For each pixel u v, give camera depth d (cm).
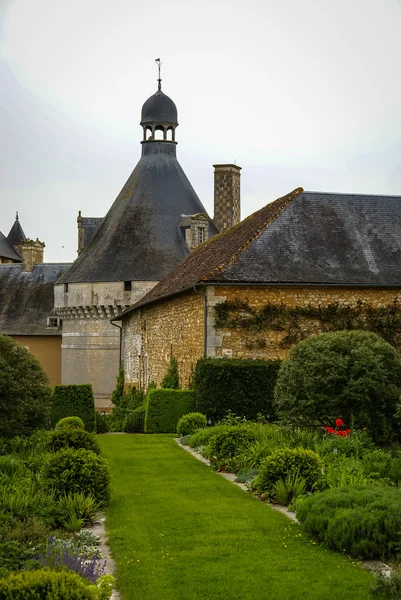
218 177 5097
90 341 4850
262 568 901
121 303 4741
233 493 1310
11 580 709
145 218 4888
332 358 1691
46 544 947
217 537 1029
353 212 2612
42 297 6038
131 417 2617
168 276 3516
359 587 836
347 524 951
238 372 2252
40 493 1161
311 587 838
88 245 5066
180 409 2405
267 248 2433
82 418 2605
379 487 1083
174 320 2786
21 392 1747
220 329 2325
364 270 2434
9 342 1822
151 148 5081
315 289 2381
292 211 2559
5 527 982
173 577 876
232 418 2142
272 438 1598
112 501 1260
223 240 2897
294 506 1161
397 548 920
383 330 2398
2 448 1673
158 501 1254
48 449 1509
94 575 864
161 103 5062
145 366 3375
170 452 1825
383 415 1666
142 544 1005
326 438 1559
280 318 2348
